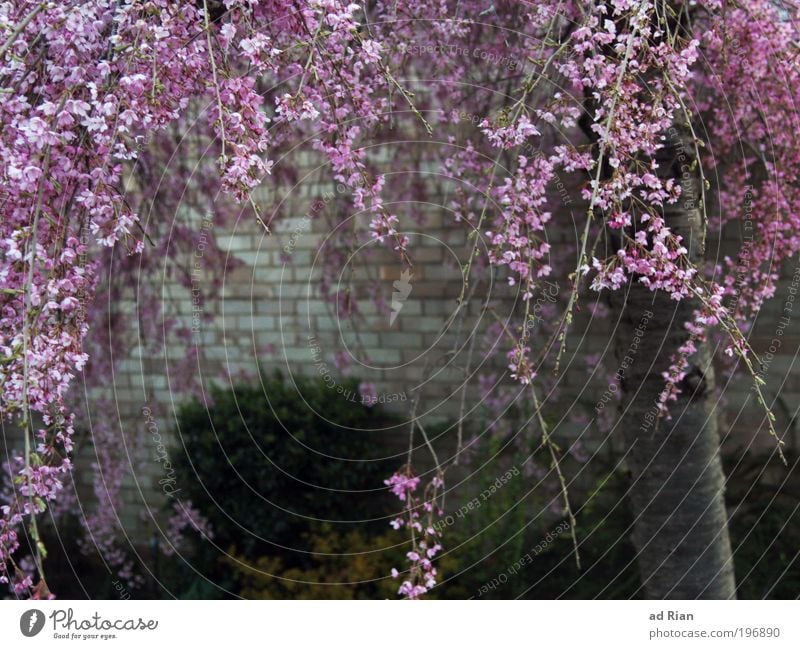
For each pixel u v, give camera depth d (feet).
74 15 3.54
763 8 5.29
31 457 3.19
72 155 3.76
